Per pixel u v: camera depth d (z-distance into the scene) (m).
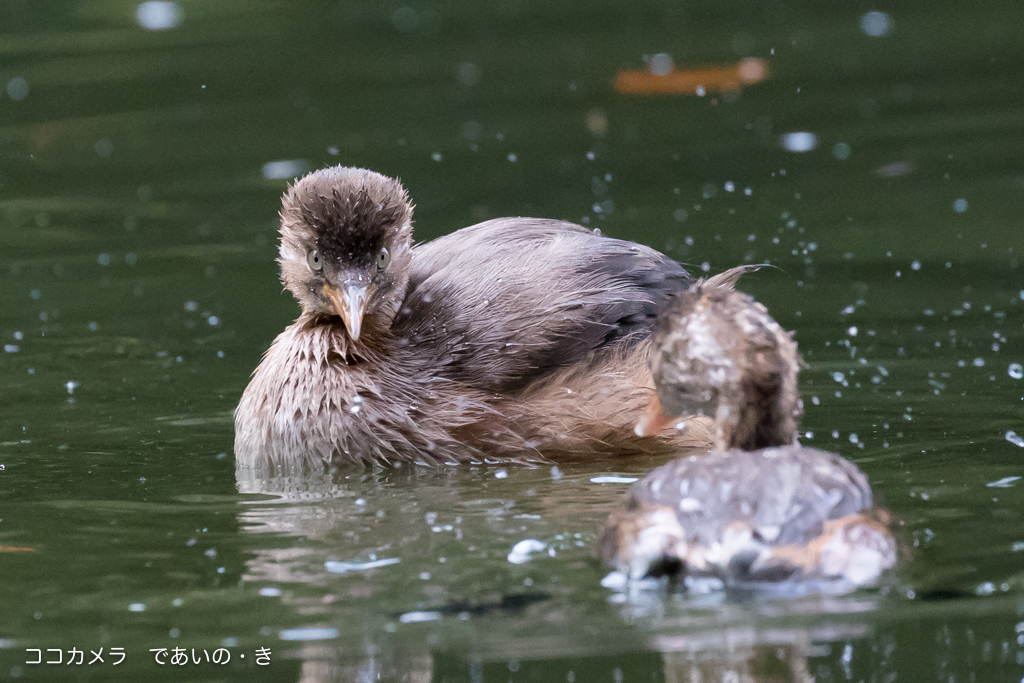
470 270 12.83
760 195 19.20
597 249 12.75
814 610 8.23
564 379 12.25
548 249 12.78
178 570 9.20
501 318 12.37
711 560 8.49
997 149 20.58
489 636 8.07
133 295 16.64
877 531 8.74
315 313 12.74
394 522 10.19
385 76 26.00
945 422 12.20
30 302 16.39
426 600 8.55
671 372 10.53
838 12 29.45
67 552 9.60
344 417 12.17
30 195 20.36
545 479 11.52
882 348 14.11
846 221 18.14
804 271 16.50
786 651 7.80
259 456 12.23
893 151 20.78
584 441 12.15
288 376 12.38
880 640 7.88
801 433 12.02
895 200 18.81
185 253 18.03
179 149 22.14
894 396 12.87
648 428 10.99
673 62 26.30
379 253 12.46
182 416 13.27
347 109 23.98
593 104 23.92
